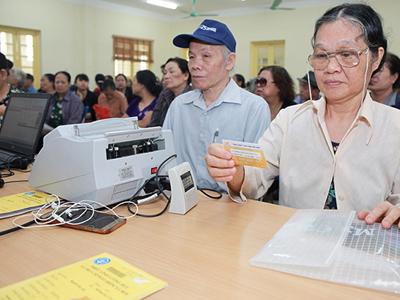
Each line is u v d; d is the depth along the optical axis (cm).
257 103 170
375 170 111
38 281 64
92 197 101
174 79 286
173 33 990
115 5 848
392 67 243
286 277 67
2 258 73
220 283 64
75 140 103
